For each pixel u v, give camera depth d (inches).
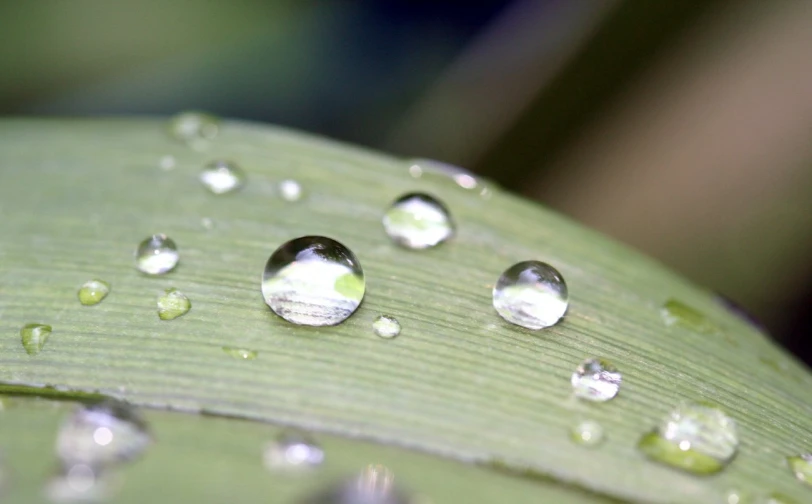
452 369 3.1
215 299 3.1
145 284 3.2
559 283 3.2
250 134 3.6
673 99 4.5
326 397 3.0
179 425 3.0
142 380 3.0
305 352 3.1
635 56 4.3
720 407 3.1
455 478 2.9
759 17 4.2
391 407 3.0
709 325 3.3
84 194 3.3
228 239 3.3
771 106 4.5
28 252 3.2
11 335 3.1
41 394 3.0
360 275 3.2
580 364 3.1
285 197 3.4
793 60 4.3
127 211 3.3
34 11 4.9
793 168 4.6
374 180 3.4
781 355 3.3
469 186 3.5
